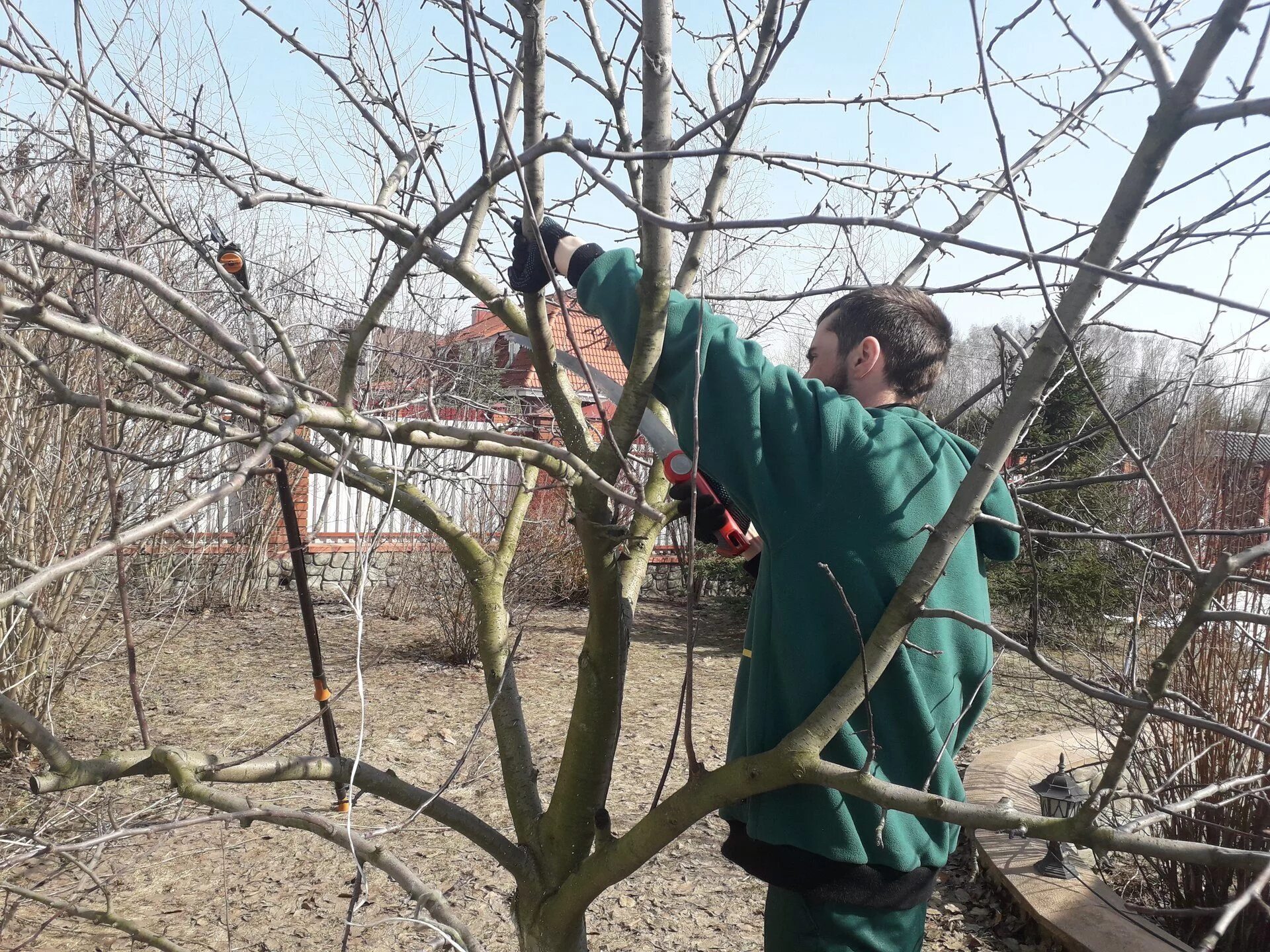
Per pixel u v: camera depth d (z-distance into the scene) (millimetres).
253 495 8016
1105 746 4707
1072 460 4969
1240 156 1271
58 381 1245
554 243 1565
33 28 1625
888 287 1710
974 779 4469
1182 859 1054
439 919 1572
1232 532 1263
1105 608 6645
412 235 1667
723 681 7180
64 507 4500
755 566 1818
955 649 1547
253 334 2795
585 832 1726
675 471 1578
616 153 1163
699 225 1039
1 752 4512
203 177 1683
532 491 2111
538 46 1396
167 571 6289
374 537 1366
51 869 3225
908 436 1512
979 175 2080
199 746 4887
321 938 3221
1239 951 3242
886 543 1440
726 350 1421
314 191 1577
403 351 3062
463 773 4809
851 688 1294
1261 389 4102
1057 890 3457
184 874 3605
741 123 1339
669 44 1322
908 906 1520
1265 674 3250
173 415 1343
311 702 5914
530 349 1599
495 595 1933
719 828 4355
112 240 2670
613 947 3301
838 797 1434
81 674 5230
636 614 9711
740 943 3338
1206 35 983
